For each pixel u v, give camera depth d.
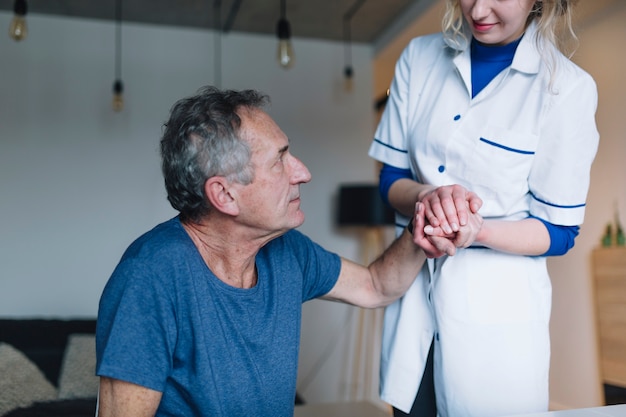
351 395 4.59
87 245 4.20
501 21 1.14
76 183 4.22
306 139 4.70
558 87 1.21
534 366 1.27
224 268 1.16
